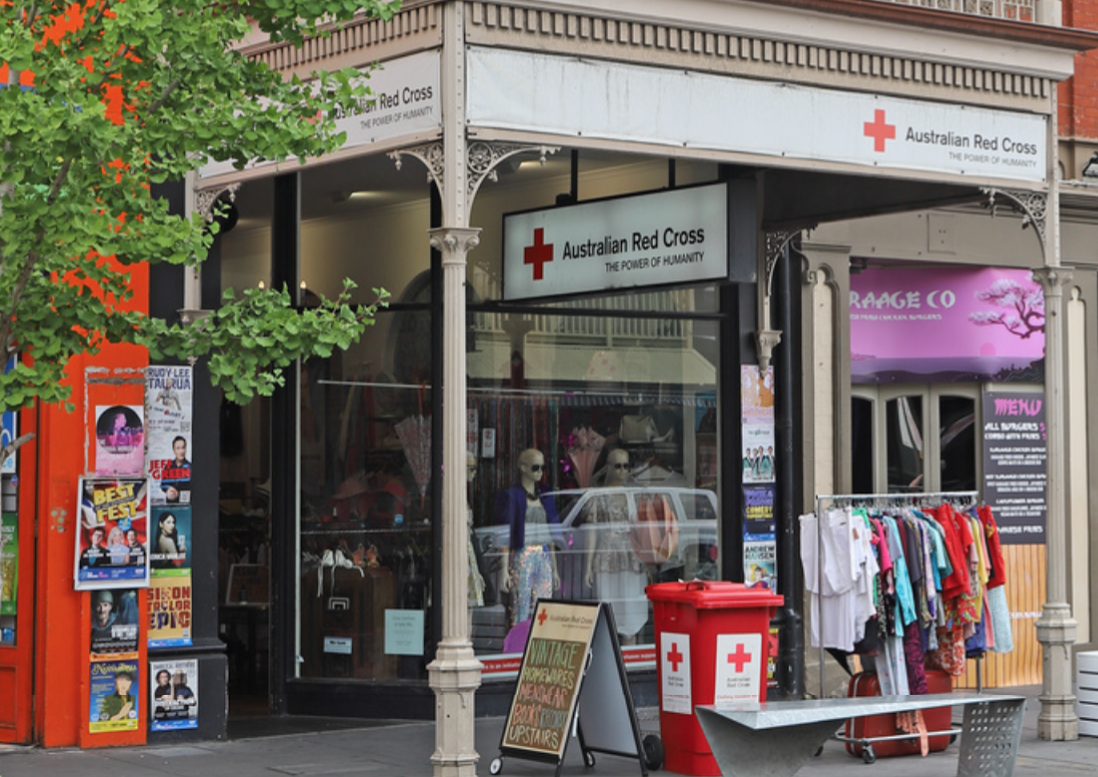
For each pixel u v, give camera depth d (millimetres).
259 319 10586
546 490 16781
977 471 19406
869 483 19016
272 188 16766
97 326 10320
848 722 14273
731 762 11742
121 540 13961
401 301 16234
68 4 10555
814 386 18125
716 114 13477
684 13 13227
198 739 14523
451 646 12211
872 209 16484
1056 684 15062
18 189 9891
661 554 17438
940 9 14484
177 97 10508
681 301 17656
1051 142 15477
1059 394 15289
